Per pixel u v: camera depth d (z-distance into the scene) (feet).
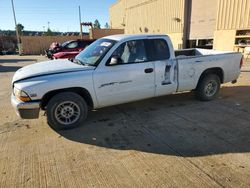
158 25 80.12
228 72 22.00
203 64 20.29
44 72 15.39
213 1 56.44
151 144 13.70
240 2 49.75
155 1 80.64
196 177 10.54
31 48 117.29
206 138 14.26
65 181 10.52
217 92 21.99
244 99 21.98
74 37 122.62
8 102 23.07
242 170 10.97
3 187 10.19
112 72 16.48
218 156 12.21
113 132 15.44
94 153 12.87
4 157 12.56
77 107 15.97
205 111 18.92
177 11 68.90
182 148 13.15
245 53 50.60
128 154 12.69
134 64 17.25
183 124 16.42
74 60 18.62
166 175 10.75
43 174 11.05
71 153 12.90
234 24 51.72
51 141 14.33
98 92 16.29
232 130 15.29
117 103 17.37
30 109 14.65
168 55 18.70
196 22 62.95
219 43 56.03
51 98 15.28
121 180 10.48
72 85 15.37
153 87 18.24
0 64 63.87
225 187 9.83
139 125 16.46
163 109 19.60
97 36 122.52
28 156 12.63
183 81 19.62
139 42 17.63
